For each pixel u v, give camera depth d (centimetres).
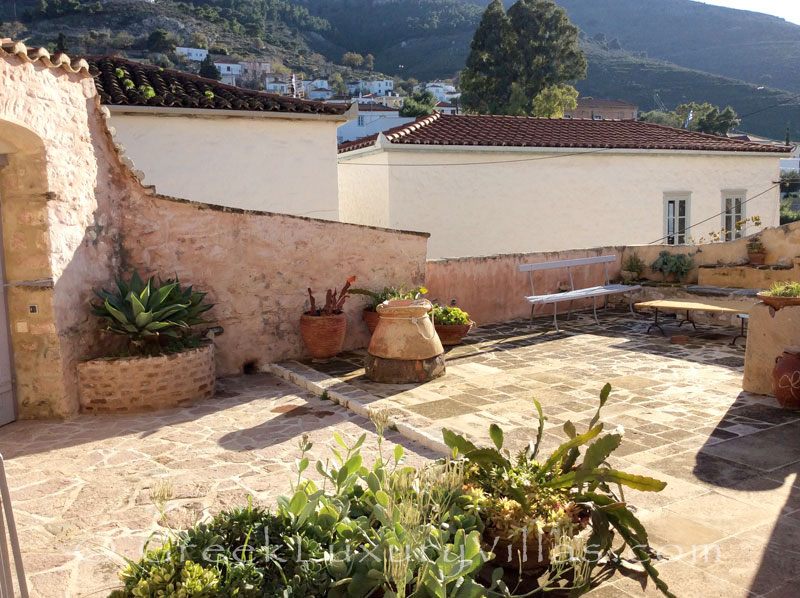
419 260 1028
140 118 1053
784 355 649
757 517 430
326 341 877
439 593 290
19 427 661
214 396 766
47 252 657
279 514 353
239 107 1102
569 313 1173
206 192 1112
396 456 408
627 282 1265
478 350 941
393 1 16625
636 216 1661
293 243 902
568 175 1562
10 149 643
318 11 16538
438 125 1562
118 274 780
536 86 4856
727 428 595
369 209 1476
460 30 15212
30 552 412
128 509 472
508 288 1161
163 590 284
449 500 374
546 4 4806
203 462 559
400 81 12456
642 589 358
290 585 305
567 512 371
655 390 722
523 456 421
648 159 1652
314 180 1195
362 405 684
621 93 11100
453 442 416
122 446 603
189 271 828
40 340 671
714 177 1748
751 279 1115
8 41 592
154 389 711
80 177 703
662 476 496
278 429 642
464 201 1457
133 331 715
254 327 879
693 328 1052
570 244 1588
